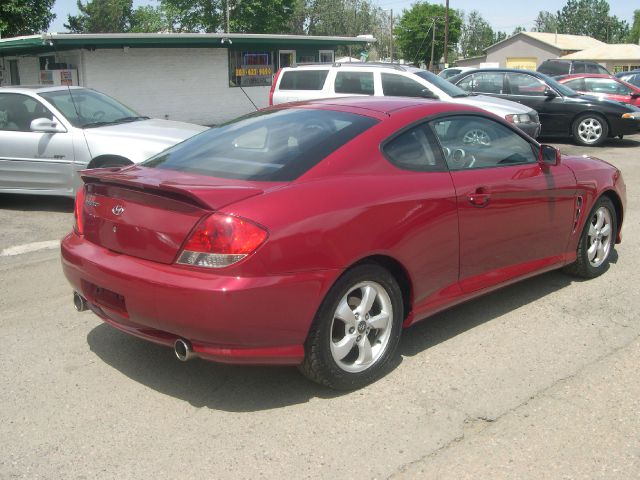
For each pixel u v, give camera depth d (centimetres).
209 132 445
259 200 324
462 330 450
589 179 515
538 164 475
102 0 7812
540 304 497
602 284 542
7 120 828
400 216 366
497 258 441
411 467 297
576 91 1694
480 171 427
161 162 407
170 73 2084
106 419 339
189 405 353
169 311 319
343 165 362
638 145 1542
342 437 321
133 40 1886
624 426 330
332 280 335
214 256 312
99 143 782
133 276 330
